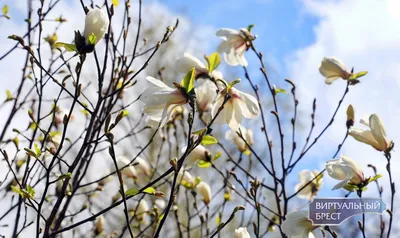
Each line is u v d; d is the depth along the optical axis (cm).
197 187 456
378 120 336
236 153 703
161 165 746
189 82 262
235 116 326
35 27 400
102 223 471
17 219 341
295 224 316
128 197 263
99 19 272
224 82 324
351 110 388
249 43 425
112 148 252
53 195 407
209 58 374
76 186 336
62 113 464
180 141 692
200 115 399
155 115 271
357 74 405
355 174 319
